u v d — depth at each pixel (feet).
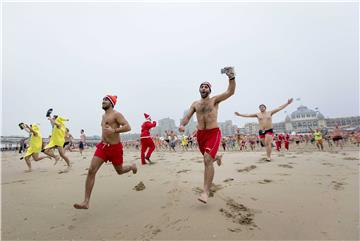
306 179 14.69
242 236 7.41
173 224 8.44
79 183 15.70
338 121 362.12
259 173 17.15
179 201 10.96
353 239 7.04
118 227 8.37
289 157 27.55
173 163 25.75
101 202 11.32
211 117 11.50
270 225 8.16
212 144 11.02
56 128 23.35
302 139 97.35
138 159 32.81
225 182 14.49
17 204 11.37
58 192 13.47
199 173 17.98
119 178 17.01
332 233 7.47
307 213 9.12
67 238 7.66
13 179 18.62
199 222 8.52
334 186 12.85
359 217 8.56
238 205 10.18
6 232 8.23
